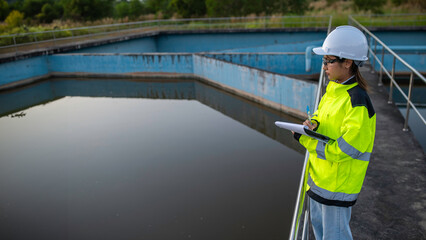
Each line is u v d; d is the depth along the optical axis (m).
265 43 22.08
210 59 15.03
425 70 13.81
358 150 1.57
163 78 17.42
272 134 10.28
